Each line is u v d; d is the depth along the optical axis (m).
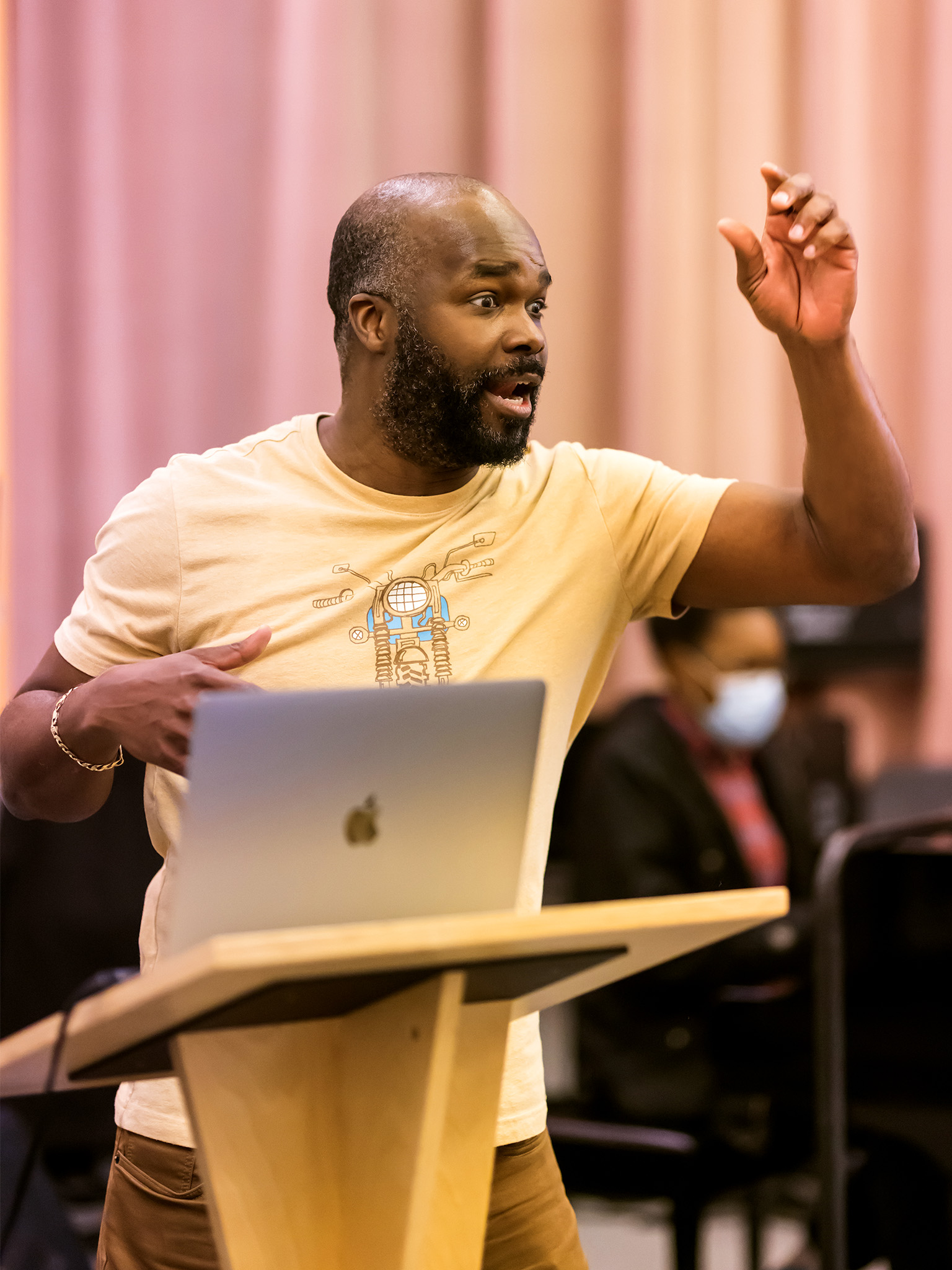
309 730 3.88
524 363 5.71
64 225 14.25
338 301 6.09
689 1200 8.52
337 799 3.97
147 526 5.89
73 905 10.08
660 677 15.61
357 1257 4.42
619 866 11.42
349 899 4.05
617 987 10.95
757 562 5.97
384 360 5.85
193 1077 4.29
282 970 3.58
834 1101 7.88
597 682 6.25
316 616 5.70
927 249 16.39
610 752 11.77
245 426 14.91
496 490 6.03
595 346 16.09
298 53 14.95
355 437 6.00
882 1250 8.59
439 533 5.84
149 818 5.93
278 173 14.90
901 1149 8.49
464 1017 4.57
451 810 4.16
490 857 4.27
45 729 5.43
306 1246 4.45
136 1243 5.47
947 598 16.23
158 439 14.62
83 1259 8.47
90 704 5.11
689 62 16.11
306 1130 4.48
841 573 5.82
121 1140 5.65
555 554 5.91
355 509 5.87
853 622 16.11
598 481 6.09
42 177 14.17
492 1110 4.62
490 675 5.68
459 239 5.68
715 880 11.49
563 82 15.92
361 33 15.34
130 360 14.56
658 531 6.04
